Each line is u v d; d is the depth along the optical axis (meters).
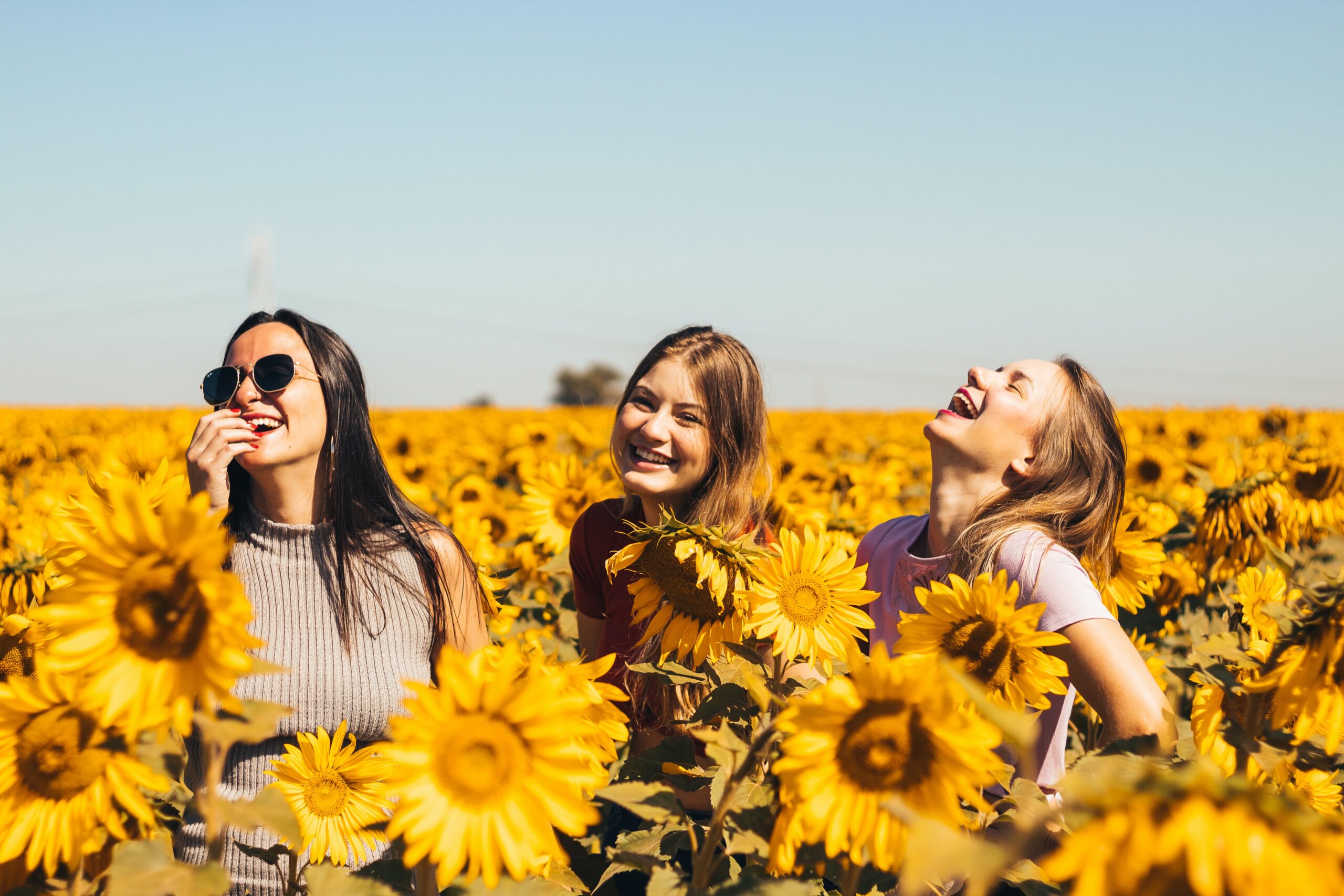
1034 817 0.96
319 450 2.31
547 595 4.72
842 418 27.30
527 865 1.37
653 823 2.46
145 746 1.26
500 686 1.22
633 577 2.85
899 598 2.74
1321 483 3.80
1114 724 2.20
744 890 1.37
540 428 9.62
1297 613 1.47
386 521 2.40
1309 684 1.40
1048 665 1.64
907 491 7.64
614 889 2.01
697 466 2.80
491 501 6.39
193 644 1.15
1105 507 2.64
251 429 2.25
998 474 2.66
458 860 1.18
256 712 1.19
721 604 2.07
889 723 1.25
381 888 1.38
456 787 1.21
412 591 2.34
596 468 6.49
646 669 1.98
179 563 1.12
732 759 1.43
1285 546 3.33
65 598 1.14
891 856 1.22
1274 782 1.56
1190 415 17.53
